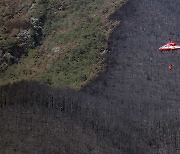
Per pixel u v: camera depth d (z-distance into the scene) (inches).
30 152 4313.5
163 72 5994.1
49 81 6141.7
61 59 6614.2
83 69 6215.6
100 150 4483.3
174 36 6658.5
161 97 5570.9
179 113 5295.3
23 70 6688.0
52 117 4955.7
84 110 5103.3
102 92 5649.6
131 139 4778.5
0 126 4719.5
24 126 4751.5
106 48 6417.3
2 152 4298.7
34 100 5241.1
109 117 5014.8
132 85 5753.0
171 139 4884.4
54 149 4379.9
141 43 6437.0
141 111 5270.7
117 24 6796.3
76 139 4594.0
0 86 5664.4
